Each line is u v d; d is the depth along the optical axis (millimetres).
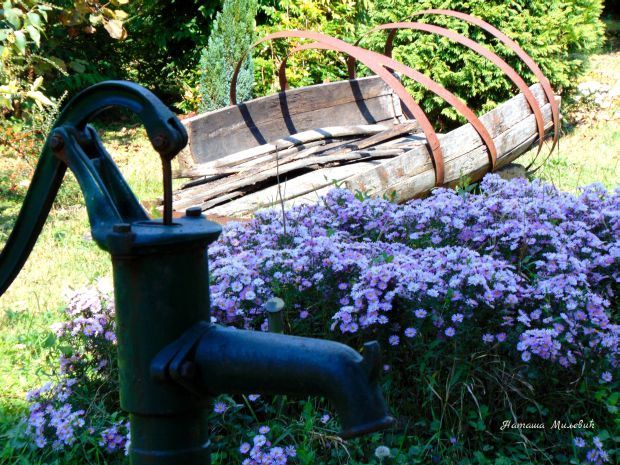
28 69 8391
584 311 2746
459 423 2615
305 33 5398
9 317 4363
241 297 2877
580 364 2693
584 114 10602
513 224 3248
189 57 12609
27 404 3303
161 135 1082
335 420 2789
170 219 1166
